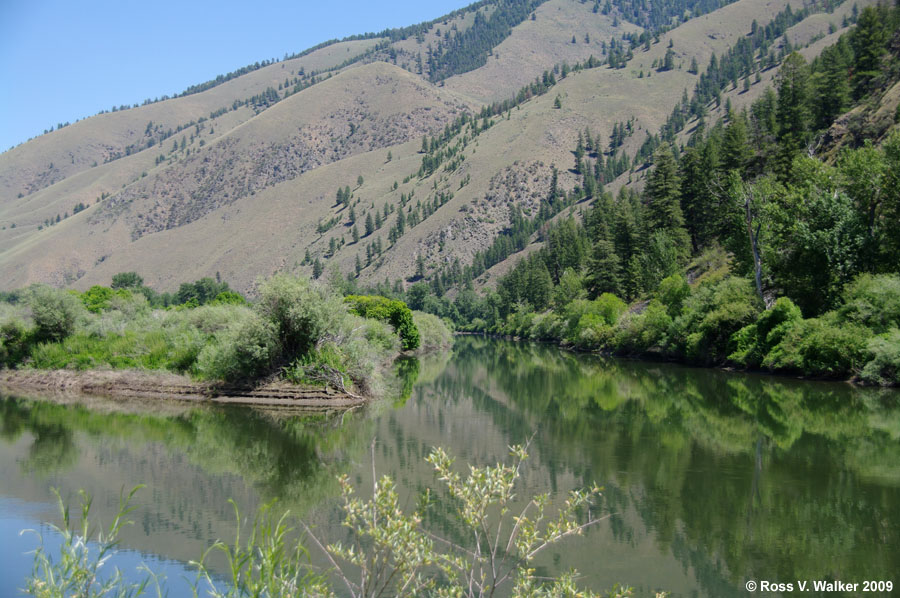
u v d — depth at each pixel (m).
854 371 34.50
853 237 40.81
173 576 10.63
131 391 33.78
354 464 18.44
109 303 65.94
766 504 14.26
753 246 45.94
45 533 12.78
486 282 176.50
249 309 34.59
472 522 6.10
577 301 82.56
